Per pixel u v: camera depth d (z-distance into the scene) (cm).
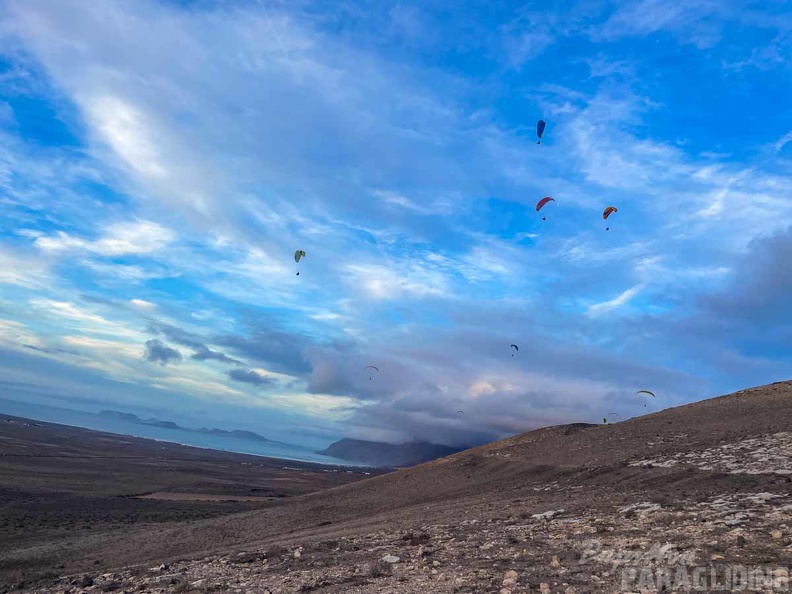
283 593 1407
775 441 3297
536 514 2472
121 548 3791
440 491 4844
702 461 3225
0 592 2369
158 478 12406
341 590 1377
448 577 1400
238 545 3294
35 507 6122
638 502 2462
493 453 5825
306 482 17288
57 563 3406
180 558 2675
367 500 5116
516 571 1384
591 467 4031
